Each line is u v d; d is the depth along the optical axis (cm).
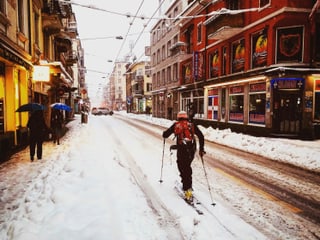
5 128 995
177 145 511
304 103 1409
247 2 1706
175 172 693
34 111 821
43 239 304
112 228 322
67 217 361
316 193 544
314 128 1390
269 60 1505
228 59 1948
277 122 1474
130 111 6681
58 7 1645
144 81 5538
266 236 358
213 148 1129
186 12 2684
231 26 1734
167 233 357
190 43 2705
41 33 1509
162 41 3681
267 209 453
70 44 2308
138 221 380
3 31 877
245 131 1712
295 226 390
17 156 884
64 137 1453
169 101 3438
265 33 1558
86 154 872
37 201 445
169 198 494
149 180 613
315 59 1434
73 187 504
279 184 604
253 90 1653
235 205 468
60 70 1440
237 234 361
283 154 961
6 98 999
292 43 1454
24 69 1095
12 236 323
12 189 536
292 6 1398
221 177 654
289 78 1412
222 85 2017
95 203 407
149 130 1927
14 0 998
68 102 3762
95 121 3048
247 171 724
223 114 2045
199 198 499
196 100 2577
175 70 3244
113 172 618
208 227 379
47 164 761
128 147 1114
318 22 1427
